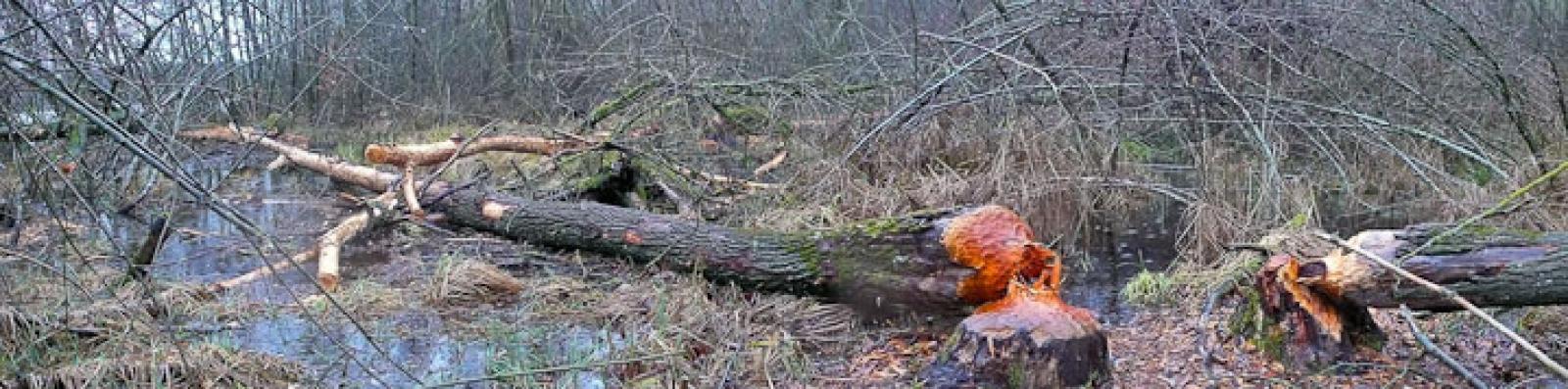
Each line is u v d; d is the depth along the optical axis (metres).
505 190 7.85
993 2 8.30
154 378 3.77
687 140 9.13
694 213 7.17
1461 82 8.06
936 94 7.72
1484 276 3.85
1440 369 4.11
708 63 10.73
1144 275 5.58
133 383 3.76
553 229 6.14
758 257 5.15
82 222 6.50
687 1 12.28
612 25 13.13
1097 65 7.81
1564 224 6.21
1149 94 7.53
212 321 4.73
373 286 5.42
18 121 3.92
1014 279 4.39
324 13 12.36
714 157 9.09
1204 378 4.12
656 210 7.69
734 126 9.97
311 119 12.39
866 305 4.85
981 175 7.11
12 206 6.31
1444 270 3.88
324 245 5.95
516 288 5.36
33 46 4.08
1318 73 7.82
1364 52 7.97
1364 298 4.05
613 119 10.91
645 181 7.96
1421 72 8.01
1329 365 4.11
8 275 4.81
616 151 8.02
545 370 3.71
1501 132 8.09
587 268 5.89
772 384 4.12
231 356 4.04
